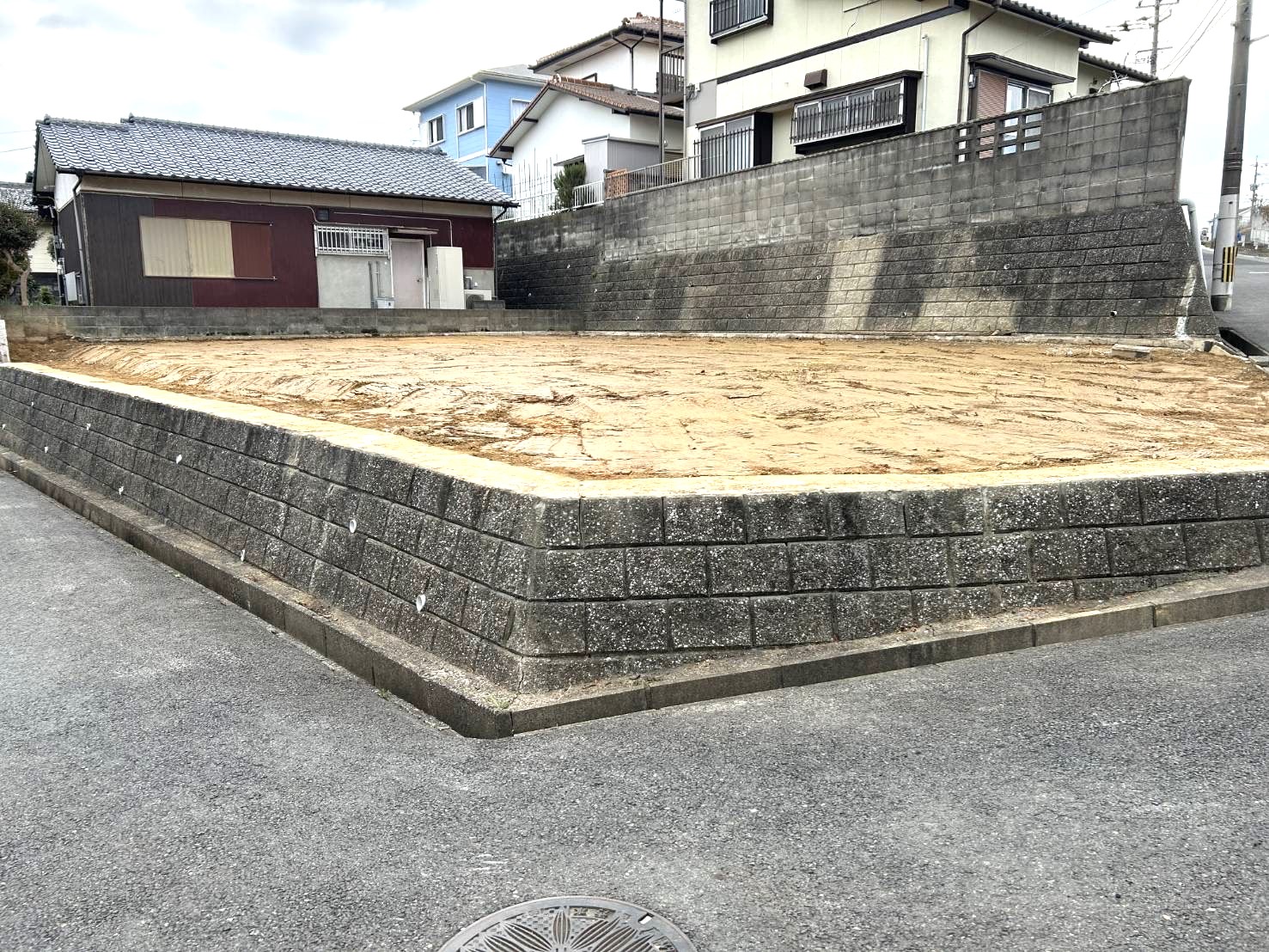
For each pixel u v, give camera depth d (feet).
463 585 10.75
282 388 29.09
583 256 69.62
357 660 11.63
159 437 19.70
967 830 7.45
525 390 26.91
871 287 48.57
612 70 95.40
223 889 6.93
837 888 6.71
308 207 60.08
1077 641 11.84
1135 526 12.67
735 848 7.30
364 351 43.78
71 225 57.26
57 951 6.22
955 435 19.39
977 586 11.75
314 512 13.87
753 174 55.62
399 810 8.09
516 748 9.26
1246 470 13.48
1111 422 21.56
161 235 55.01
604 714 9.91
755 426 20.39
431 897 6.77
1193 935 6.07
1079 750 8.85
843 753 8.92
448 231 66.39
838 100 60.03
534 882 6.91
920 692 10.36
